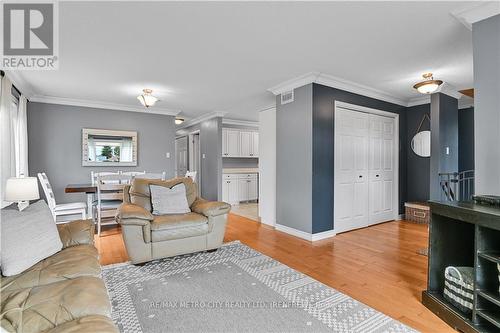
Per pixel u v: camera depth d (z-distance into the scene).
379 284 2.37
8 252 1.60
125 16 2.17
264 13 2.14
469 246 2.10
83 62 3.13
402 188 5.09
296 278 2.49
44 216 1.93
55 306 1.24
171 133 5.95
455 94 4.36
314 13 2.14
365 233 4.10
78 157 4.98
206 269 2.70
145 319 1.83
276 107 4.36
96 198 4.43
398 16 2.18
